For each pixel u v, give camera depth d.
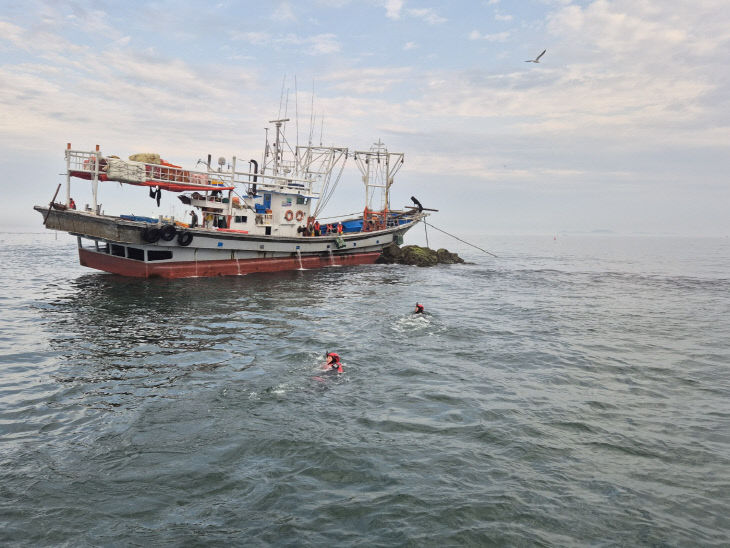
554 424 10.73
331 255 43.94
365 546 6.49
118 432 9.80
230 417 10.61
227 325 19.83
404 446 9.44
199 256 33.81
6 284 29.95
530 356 16.41
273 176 38.47
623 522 7.14
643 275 49.41
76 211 29.52
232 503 7.43
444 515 7.22
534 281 40.56
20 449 9.02
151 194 32.78
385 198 50.22
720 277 48.03
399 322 21.09
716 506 7.60
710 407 12.00
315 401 11.66
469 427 10.42
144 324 19.72
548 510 7.40
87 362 14.55
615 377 14.36
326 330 19.22
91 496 7.52
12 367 13.98
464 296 30.22
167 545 6.41
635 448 9.62
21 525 6.74
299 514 7.18
